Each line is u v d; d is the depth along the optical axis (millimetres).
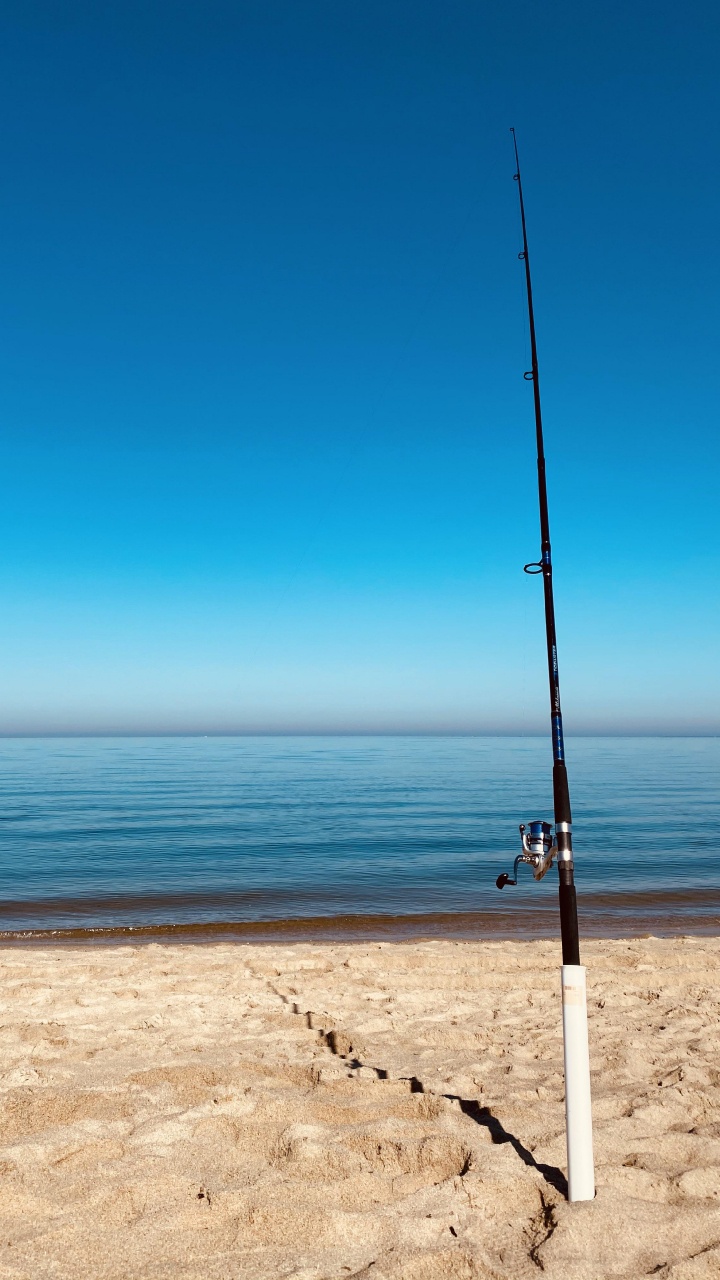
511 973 8406
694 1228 3104
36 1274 2877
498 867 19969
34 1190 3422
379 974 8320
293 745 193250
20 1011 6879
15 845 24297
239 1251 3020
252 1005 7098
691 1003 7203
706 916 13867
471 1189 3363
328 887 17188
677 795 45844
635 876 18609
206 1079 4852
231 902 15539
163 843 24766
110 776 65438
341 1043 5879
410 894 16391
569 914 3357
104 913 14477
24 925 13281
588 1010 6918
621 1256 2934
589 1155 3258
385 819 32188
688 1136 3938
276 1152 3811
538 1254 2932
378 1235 3098
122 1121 4133
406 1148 3748
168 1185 3428
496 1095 4656
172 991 7656
